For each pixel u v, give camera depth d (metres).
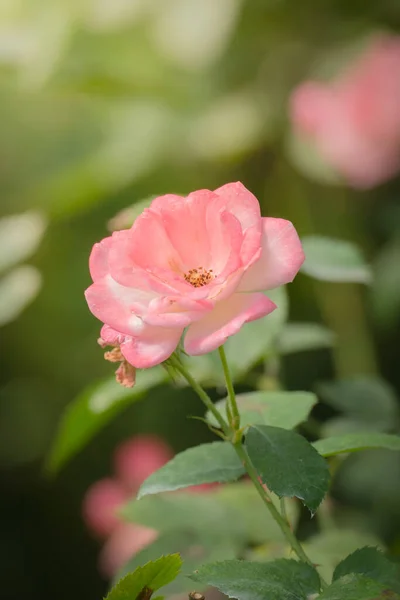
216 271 0.73
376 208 1.14
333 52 1.11
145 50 1.14
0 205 1.27
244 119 1.13
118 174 1.15
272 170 1.14
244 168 1.15
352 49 1.10
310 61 1.13
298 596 0.72
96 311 0.72
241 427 0.76
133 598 0.74
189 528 0.85
